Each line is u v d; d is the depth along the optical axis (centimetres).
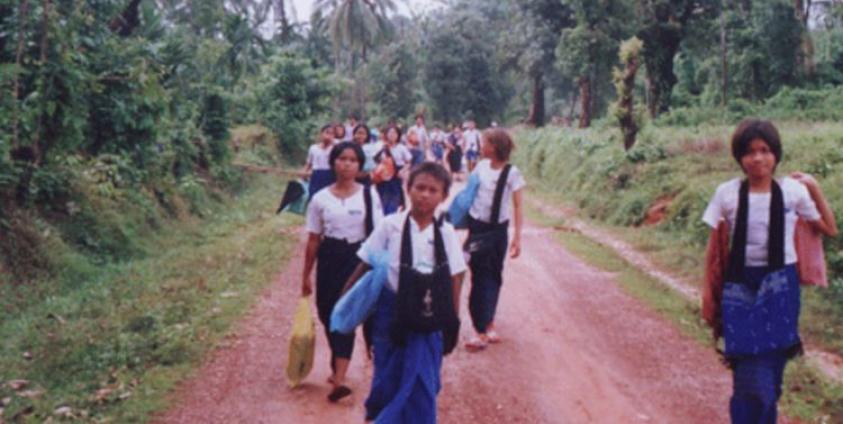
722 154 1606
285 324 780
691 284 1000
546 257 1166
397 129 1320
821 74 3791
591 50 3291
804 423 545
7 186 955
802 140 1458
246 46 2780
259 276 993
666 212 1381
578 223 1545
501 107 5769
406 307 424
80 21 1095
